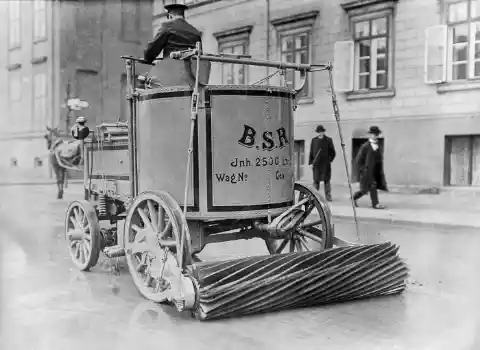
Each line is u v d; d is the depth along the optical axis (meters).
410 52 14.77
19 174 21.16
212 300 4.15
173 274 4.44
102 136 6.01
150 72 5.41
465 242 7.95
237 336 4.02
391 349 3.76
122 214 6.28
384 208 11.62
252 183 4.73
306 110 16.80
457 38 14.12
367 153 11.73
